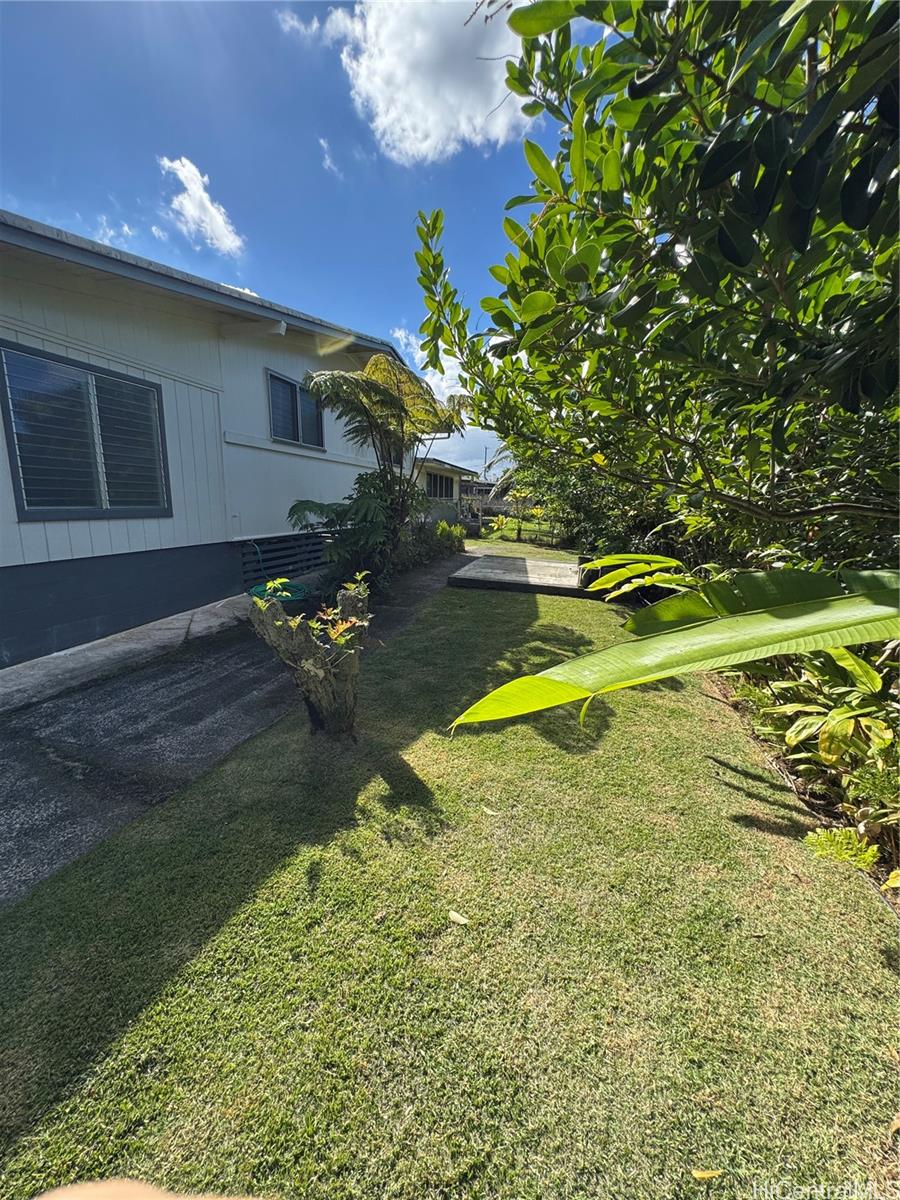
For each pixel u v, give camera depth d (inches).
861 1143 43.2
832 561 72.7
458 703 131.6
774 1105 46.0
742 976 58.1
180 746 109.9
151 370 195.5
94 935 63.2
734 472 68.1
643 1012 54.1
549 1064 49.4
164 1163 42.2
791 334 38.8
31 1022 52.8
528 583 272.4
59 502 166.2
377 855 76.7
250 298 209.5
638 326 43.4
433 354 64.2
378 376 254.8
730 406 50.4
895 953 61.0
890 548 66.2
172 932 63.5
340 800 90.4
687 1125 44.7
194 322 214.8
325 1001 55.0
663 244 35.7
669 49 27.6
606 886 70.9
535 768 101.0
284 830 82.4
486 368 65.3
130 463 190.1
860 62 24.5
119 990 56.1
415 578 313.4
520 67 40.1
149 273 168.7
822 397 45.9
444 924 64.7
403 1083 47.8
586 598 255.9
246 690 140.8
